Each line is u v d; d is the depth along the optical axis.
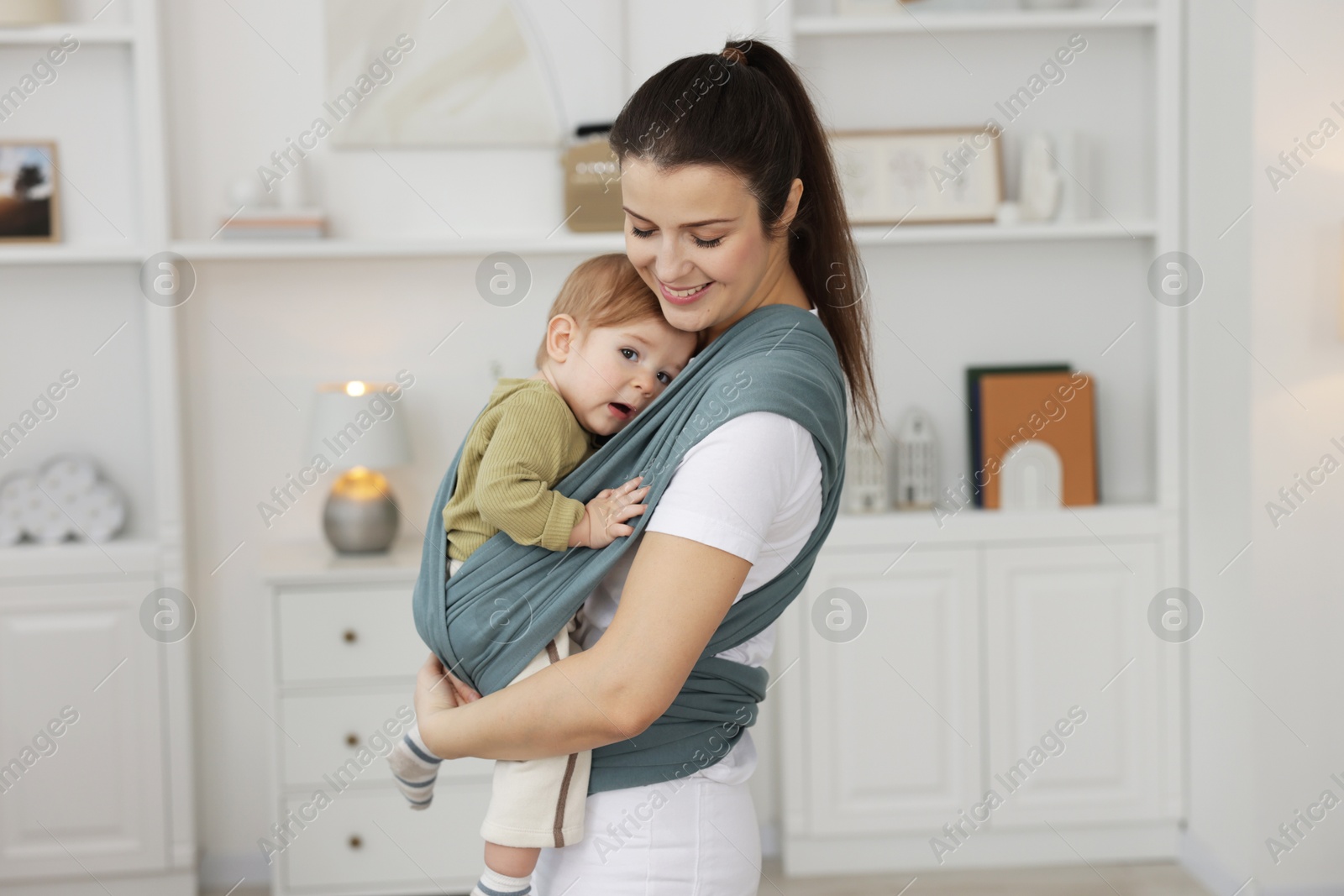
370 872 2.70
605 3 2.95
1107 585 2.93
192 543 2.94
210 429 2.93
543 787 1.14
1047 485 3.01
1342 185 2.62
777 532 1.09
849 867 2.95
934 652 2.91
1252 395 2.64
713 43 2.97
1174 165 2.90
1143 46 3.04
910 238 2.85
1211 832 2.83
